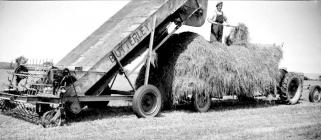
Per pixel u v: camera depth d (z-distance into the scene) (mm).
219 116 9859
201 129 7746
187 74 10312
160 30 10906
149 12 10359
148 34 9969
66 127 7953
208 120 9109
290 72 13719
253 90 11758
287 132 7484
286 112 10812
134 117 9633
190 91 10211
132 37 9570
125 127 8031
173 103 10445
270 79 12281
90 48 10359
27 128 7812
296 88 13938
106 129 7781
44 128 7828
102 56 9078
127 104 12742
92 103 11383
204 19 11805
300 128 7965
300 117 9711
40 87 8820
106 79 9680
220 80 10750
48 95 8383
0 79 14930
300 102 14445
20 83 9891
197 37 10781
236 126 8180
